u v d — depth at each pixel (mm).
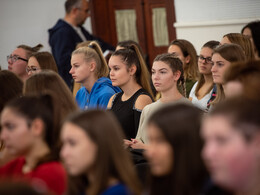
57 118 3016
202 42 10008
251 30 4777
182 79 4816
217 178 1860
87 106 5668
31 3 10883
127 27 11453
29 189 1591
